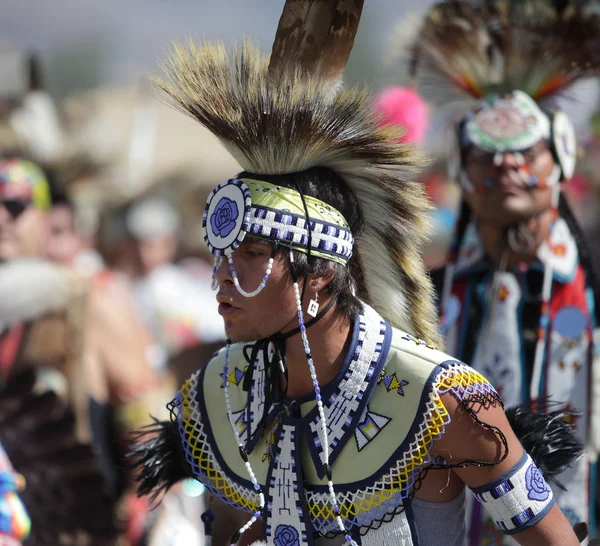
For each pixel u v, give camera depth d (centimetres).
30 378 932
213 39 681
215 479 712
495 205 1009
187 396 726
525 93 1053
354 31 678
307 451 655
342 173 662
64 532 895
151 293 1898
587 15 1036
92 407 1237
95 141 1797
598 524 986
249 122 637
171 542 1202
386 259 682
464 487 678
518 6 1062
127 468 746
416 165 667
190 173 2331
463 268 1048
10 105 1617
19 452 898
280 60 675
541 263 1014
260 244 627
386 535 638
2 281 1185
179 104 670
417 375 634
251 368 673
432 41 1095
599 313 1014
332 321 648
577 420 978
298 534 655
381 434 635
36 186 1340
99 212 1903
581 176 1716
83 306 1223
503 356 1009
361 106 649
